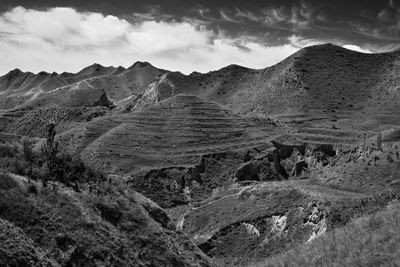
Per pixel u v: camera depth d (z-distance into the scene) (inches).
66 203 984.9
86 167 1157.1
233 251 3105.3
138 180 5009.8
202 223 3570.4
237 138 6235.2
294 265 738.8
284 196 3479.3
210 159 5664.4
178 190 5068.9
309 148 6028.5
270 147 6018.7
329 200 3051.2
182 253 1153.4
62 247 884.0
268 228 3184.1
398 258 603.8
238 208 3575.3
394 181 3353.8
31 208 907.4
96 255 925.2
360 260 638.5
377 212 808.3
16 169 1002.1
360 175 3676.2
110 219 1055.6
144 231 1095.0
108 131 6235.2
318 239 825.5
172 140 6033.5
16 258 762.8
